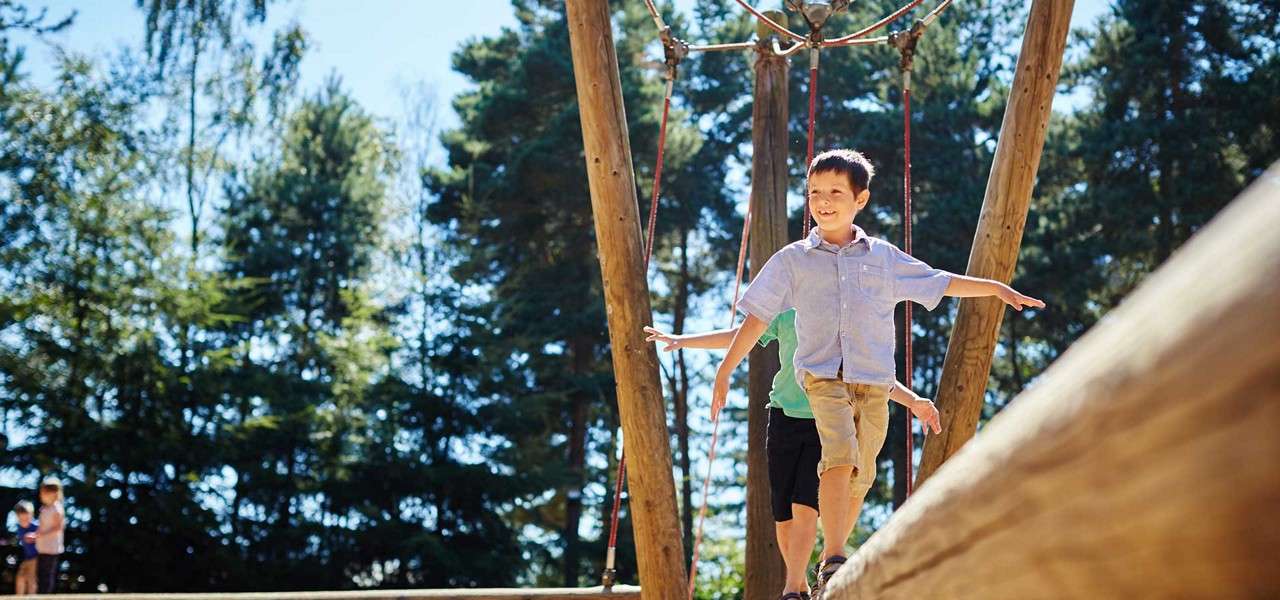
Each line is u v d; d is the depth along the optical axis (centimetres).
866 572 85
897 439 2717
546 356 2808
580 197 2864
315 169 3081
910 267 346
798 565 335
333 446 2625
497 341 2755
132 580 2391
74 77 2519
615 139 457
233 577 2477
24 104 2430
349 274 3000
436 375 2700
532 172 2842
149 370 2414
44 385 2328
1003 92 2725
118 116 2533
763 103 584
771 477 360
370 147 3145
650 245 464
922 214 2705
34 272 2377
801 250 342
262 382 2588
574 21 462
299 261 2970
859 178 342
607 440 3066
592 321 2794
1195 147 2420
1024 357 2764
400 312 2978
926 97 2792
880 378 329
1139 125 2456
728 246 3045
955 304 2655
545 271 2894
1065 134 2623
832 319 332
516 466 2656
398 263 3003
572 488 2702
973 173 2628
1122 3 2662
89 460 2355
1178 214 2420
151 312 2462
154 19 2647
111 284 2409
